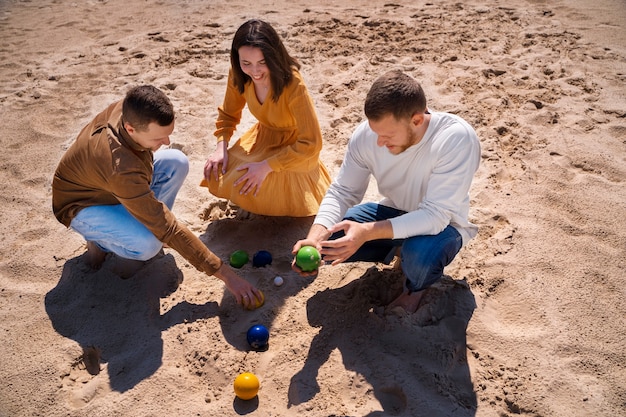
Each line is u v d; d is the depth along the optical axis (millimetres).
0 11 8148
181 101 5297
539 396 2582
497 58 5879
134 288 3250
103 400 2635
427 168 2758
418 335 2838
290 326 3008
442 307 3014
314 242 2816
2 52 6613
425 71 5641
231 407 2596
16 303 3197
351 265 3410
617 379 2658
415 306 3020
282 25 6906
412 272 2863
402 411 2559
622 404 2545
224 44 6484
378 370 2709
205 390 2697
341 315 3033
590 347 2807
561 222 3658
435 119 2717
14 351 2895
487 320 2975
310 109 3307
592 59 5824
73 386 2760
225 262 3451
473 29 6633
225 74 5809
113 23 7445
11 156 4609
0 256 3580
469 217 3740
